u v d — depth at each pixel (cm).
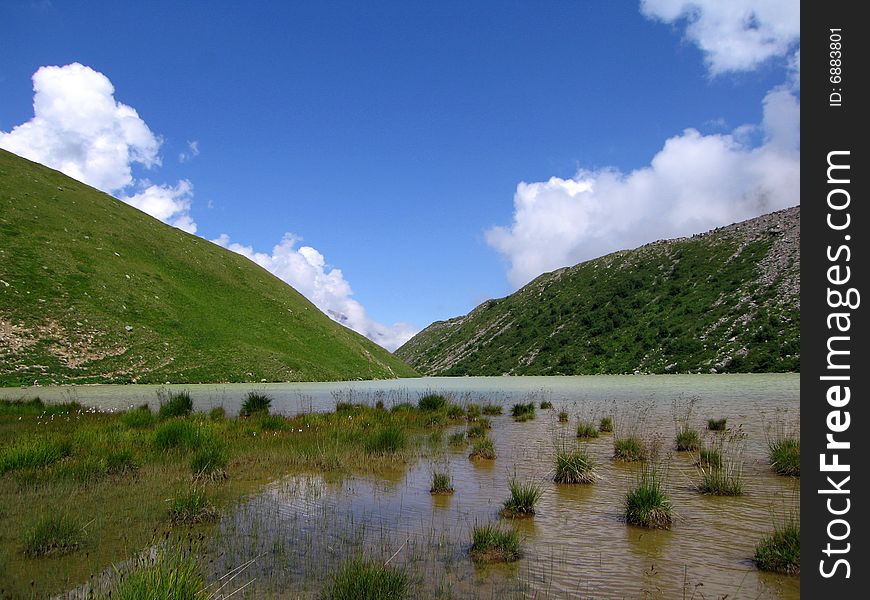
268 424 2141
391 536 885
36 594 668
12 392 4300
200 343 6606
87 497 1130
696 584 684
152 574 609
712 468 1320
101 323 5972
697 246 14312
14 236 6731
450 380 9594
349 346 9388
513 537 809
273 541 862
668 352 10206
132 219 9250
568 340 13262
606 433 2036
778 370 7725
